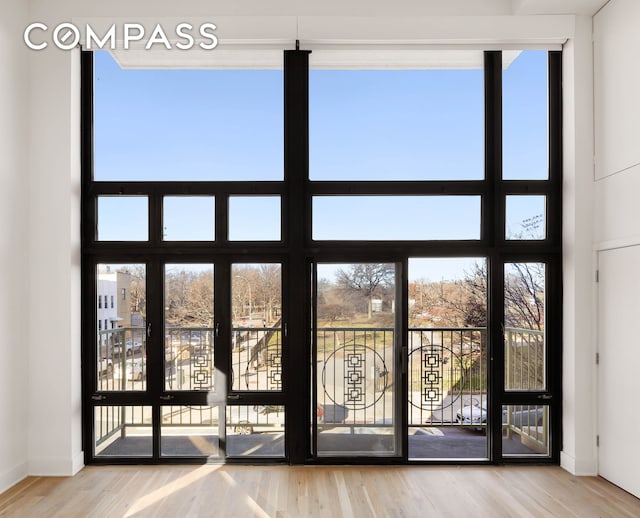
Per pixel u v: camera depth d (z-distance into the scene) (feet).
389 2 12.90
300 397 13.01
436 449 13.65
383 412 13.29
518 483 11.81
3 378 11.51
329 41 12.92
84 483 11.76
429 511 10.24
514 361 13.33
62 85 12.68
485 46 13.03
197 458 13.12
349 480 11.94
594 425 12.46
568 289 12.88
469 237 13.34
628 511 10.28
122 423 13.33
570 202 12.83
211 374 13.26
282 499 10.80
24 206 12.39
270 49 13.20
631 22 11.25
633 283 11.16
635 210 11.09
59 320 12.53
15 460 11.91
